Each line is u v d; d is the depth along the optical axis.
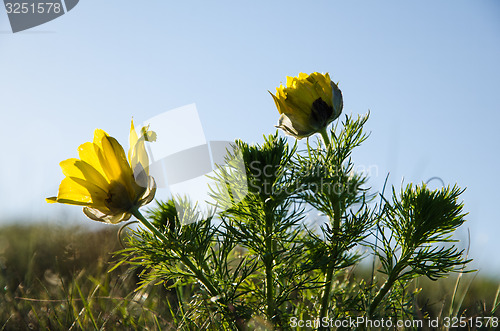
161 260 0.37
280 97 0.38
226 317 0.37
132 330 0.39
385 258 0.41
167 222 0.37
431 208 0.38
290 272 0.39
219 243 0.39
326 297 0.39
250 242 0.38
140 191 0.34
